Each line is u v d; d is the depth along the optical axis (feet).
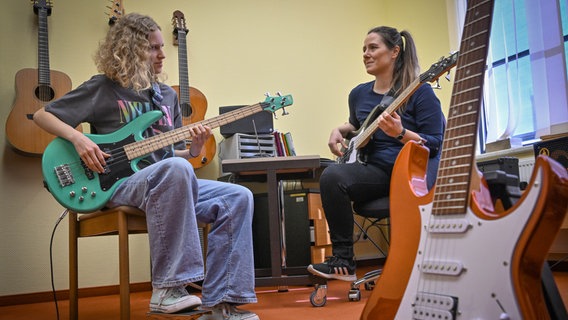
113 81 6.05
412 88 7.05
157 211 5.11
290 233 9.73
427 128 7.17
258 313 6.50
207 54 11.88
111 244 10.30
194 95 10.96
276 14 12.87
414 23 13.15
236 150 10.28
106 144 5.63
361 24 13.93
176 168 5.09
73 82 10.37
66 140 5.55
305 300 7.64
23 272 9.53
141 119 5.91
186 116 10.71
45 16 9.73
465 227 2.75
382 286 3.17
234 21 12.32
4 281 9.37
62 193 5.32
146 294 9.74
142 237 10.57
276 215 7.50
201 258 5.09
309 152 12.70
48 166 5.37
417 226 3.04
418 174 3.34
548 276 3.15
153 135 6.19
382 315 3.12
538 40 10.01
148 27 6.33
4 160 9.58
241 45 12.30
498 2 11.02
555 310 3.07
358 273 11.37
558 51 9.68
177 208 5.08
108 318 6.91
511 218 2.58
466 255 2.71
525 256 2.51
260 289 9.53
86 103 5.82
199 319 5.42
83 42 10.56
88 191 5.43
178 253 5.03
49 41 10.24
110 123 5.94
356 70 13.67
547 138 9.32
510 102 10.65
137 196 5.27
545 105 9.88
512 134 10.63
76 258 6.23
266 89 12.43
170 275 4.99
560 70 9.65
